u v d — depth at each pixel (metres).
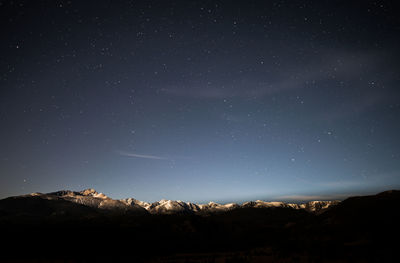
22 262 42.69
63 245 79.38
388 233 47.44
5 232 106.56
